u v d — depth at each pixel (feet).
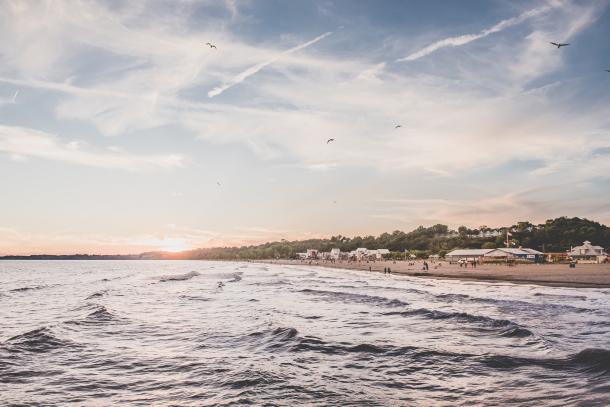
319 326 74.49
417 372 44.52
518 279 187.62
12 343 59.11
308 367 46.62
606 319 77.36
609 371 40.98
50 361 50.78
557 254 384.06
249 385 39.78
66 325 75.82
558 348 53.11
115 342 62.28
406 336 64.23
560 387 37.47
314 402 35.22
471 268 307.99
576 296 117.70
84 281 254.06
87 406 35.53
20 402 36.55
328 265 532.32
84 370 46.75
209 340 63.41
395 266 406.82
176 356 52.95
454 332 67.05
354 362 48.91
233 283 220.23
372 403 34.94
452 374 43.42
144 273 397.19
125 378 43.55
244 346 58.59
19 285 215.72
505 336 63.00
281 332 65.98
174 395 37.88
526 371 43.37
